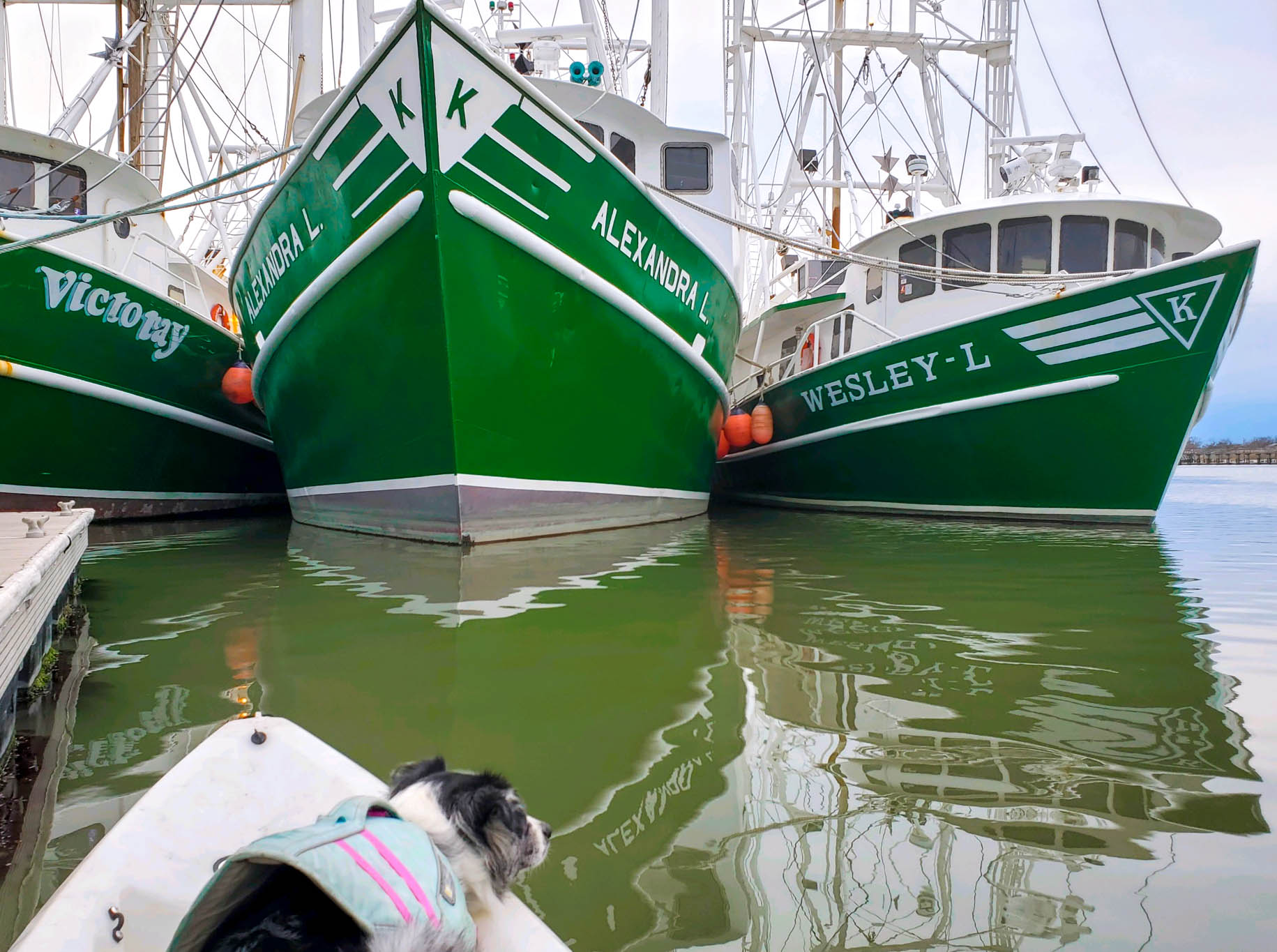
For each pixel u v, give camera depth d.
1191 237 11.88
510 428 7.56
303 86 12.04
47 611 4.01
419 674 3.99
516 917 1.72
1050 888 2.21
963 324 9.97
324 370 8.04
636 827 2.54
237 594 5.74
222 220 12.98
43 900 2.20
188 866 1.92
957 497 10.88
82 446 9.63
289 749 2.28
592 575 6.47
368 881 1.42
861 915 2.10
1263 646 4.47
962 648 4.44
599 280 7.57
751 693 3.72
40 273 8.48
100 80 11.53
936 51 14.83
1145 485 9.74
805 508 13.05
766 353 16.58
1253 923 2.06
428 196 6.43
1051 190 12.27
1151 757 3.04
